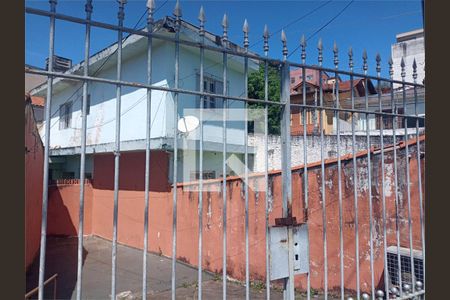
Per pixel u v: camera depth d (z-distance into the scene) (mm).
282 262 2266
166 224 8891
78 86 11625
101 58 9234
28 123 6738
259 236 6227
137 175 10055
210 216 7383
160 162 9203
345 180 5113
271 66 2445
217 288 6363
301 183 5641
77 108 11820
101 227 11492
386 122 7902
